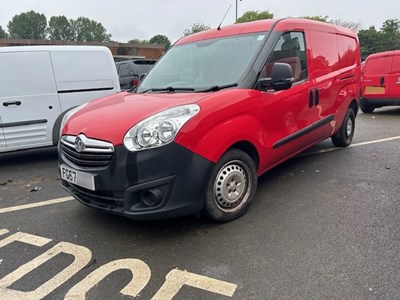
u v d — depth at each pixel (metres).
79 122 3.41
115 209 3.08
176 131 2.98
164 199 2.99
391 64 9.85
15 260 3.02
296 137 4.34
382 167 5.10
